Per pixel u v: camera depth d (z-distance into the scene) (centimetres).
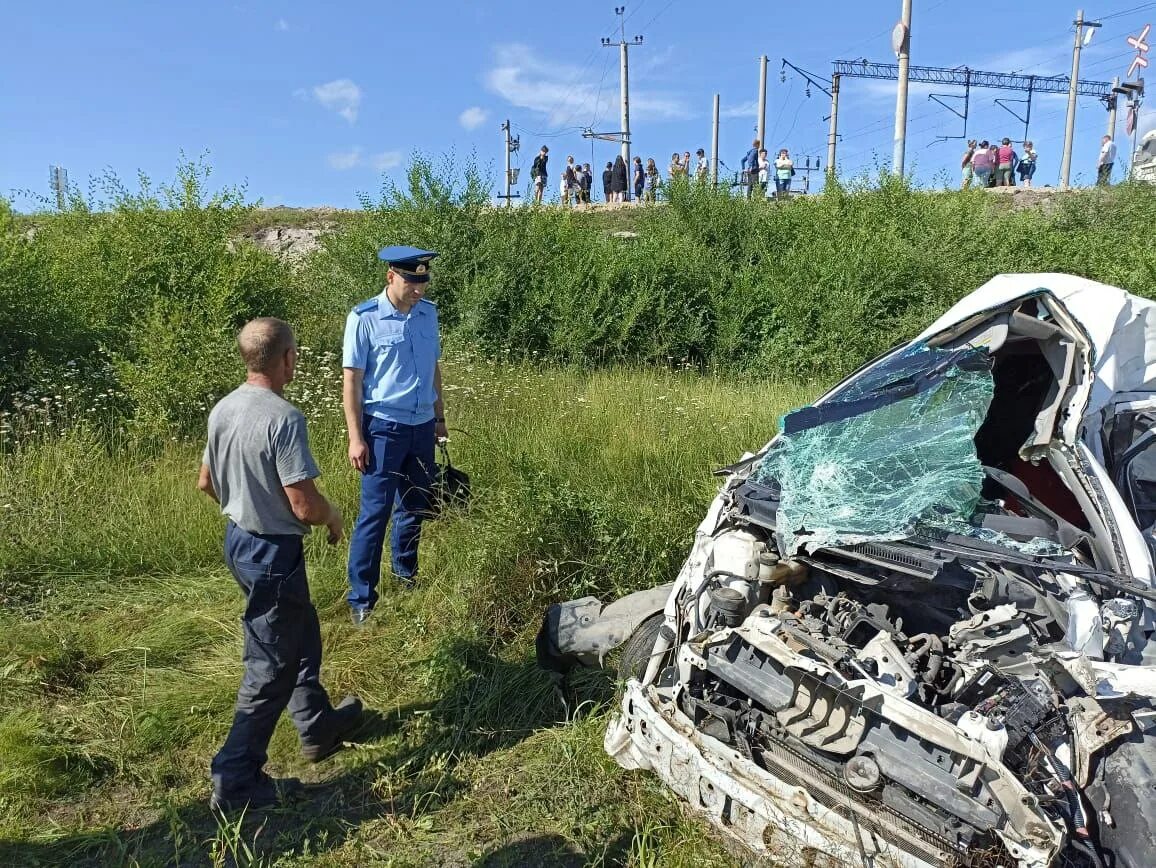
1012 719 230
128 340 861
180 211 1046
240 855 291
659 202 1509
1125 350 371
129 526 520
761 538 303
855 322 1065
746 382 1020
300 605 309
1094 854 225
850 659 246
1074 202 1499
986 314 349
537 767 329
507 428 685
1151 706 235
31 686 377
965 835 221
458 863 287
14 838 295
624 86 3055
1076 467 307
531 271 1148
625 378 942
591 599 400
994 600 260
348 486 577
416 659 407
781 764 251
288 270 1182
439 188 1201
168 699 373
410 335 450
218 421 304
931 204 1351
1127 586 257
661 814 300
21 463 581
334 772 336
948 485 287
